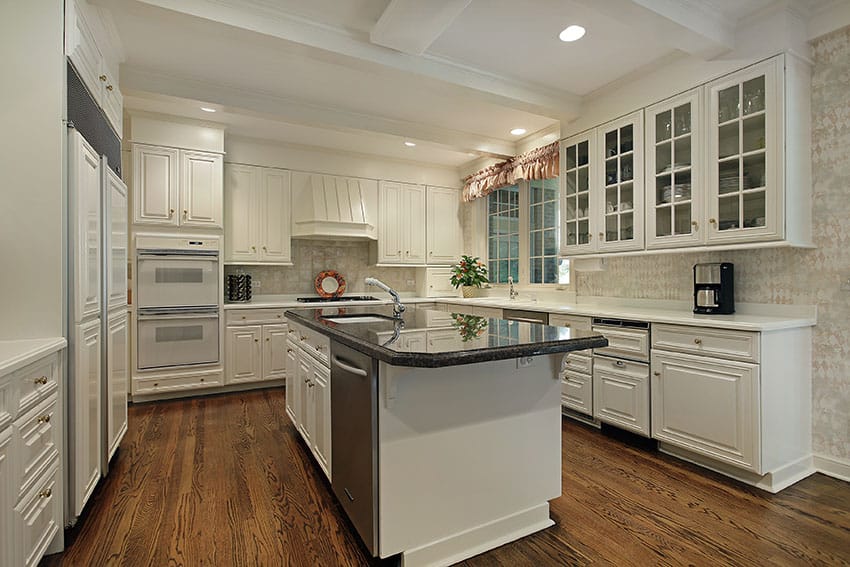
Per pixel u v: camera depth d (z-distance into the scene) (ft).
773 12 7.72
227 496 7.13
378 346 5.09
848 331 7.63
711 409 7.78
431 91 10.44
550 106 11.12
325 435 7.20
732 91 8.38
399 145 15.43
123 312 8.70
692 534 6.06
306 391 8.54
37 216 5.73
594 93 11.17
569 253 12.05
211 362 13.21
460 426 5.69
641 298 11.34
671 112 9.46
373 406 5.25
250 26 7.54
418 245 17.87
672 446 8.77
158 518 6.46
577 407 10.57
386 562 5.48
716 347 7.73
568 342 5.57
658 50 9.18
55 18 5.87
